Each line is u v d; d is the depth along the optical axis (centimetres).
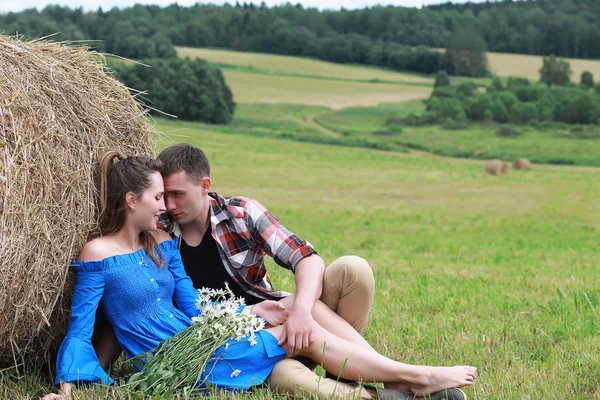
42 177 349
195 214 394
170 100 8231
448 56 14000
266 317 391
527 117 9744
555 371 423
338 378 366
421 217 2889
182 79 8375
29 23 8688
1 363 386
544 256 1473
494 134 8925
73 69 397
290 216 2748
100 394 343
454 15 16812
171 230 410
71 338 357
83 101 387
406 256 1362
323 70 13862
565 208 3344
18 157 343
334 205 3228
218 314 370
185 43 14962
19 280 344
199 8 17150
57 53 404
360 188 3978
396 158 5950
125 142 418
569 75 12781
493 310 646
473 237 2220
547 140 8450
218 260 411
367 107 10781
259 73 12962
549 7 17712
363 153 6250
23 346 374
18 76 362
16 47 374
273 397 354
